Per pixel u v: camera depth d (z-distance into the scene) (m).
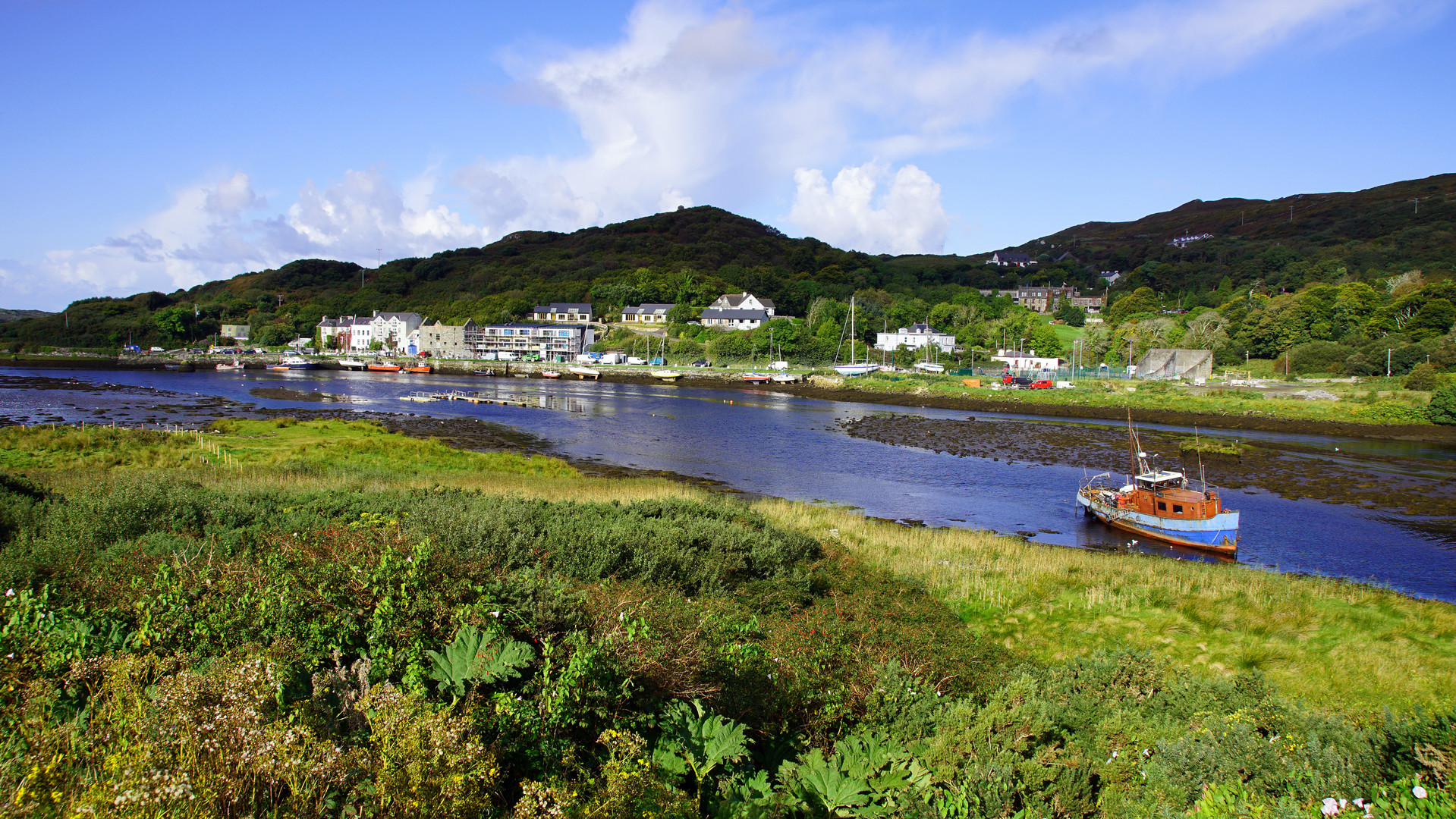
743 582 17.44
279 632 7.63
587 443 58.22
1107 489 41.91
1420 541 33.84
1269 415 74.25
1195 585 21.44
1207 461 53.50
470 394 98.81
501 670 7.14
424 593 8.38
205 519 16.72
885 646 13.41
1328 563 30.69
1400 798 6.36
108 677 6.19
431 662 7.39
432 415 73.75
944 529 34.38
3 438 40.16
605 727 7.28
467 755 5.53
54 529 14.73
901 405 93.75
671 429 67.81
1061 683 10.40
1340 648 16.55
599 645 7.88
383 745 5.58
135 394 88.62
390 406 81.38
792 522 29.16
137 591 8.68
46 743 5.17
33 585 9.61
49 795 4.75
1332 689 14.75
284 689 6.45
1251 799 6.82
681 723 7.70
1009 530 35.16
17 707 6.04
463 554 12.59
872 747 8.29
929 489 43.97
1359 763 7.29
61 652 6.90
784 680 9.91
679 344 150.38
